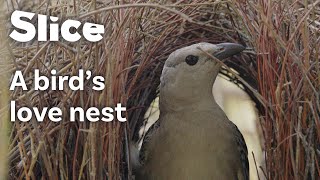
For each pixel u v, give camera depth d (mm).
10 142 2045
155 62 2654
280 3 2350
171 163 2385
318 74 2178
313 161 2213
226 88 2967
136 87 2639
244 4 2453
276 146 2330
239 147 2438
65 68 2135
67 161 2100
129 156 2416
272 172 2357
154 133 2457
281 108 2236
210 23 2662
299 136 2182
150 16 2502
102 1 2381
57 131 2094
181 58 2377
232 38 2641
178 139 2373
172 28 2586
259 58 2416
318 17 2387
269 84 2326
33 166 2008
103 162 2082
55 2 2463
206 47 2383
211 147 2369
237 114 2891
